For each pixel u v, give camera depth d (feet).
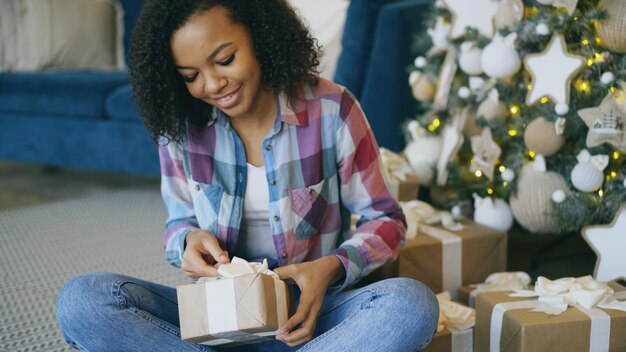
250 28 3.68
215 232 4.02
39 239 8.04
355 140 4.02
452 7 6.35
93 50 11.41
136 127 9.58
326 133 3.99
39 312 5.89
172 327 3.65
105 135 9.83
